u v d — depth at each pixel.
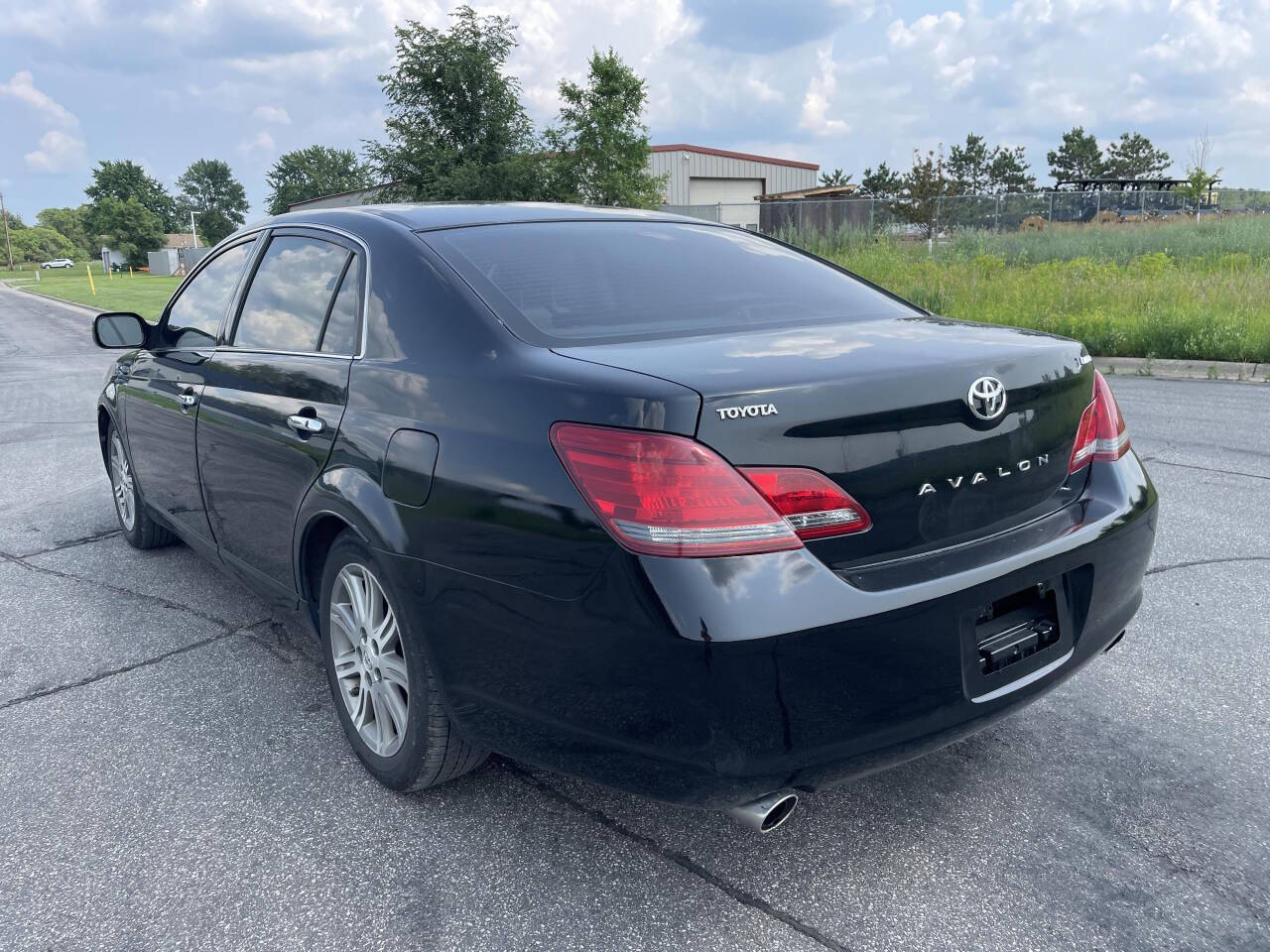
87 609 4.17
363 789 2.72
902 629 1.96
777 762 1.90
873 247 22.77
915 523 2.06
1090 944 2.02
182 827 2.55
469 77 31.03
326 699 3.30
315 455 2.75
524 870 2.33
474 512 2.15
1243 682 3.17
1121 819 2.46
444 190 30.67
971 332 2.48
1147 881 2.22
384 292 2.70
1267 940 2.02
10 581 4.55
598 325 2.42
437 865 2.36
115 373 4.71
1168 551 4.42
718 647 1.82
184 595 4.31
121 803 2.68
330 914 2.19
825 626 1.87
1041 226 26.50
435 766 2.53
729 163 49.44
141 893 2.28
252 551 3.35
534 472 2.04
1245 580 4.05
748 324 2.53
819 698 1.90
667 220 3.28
